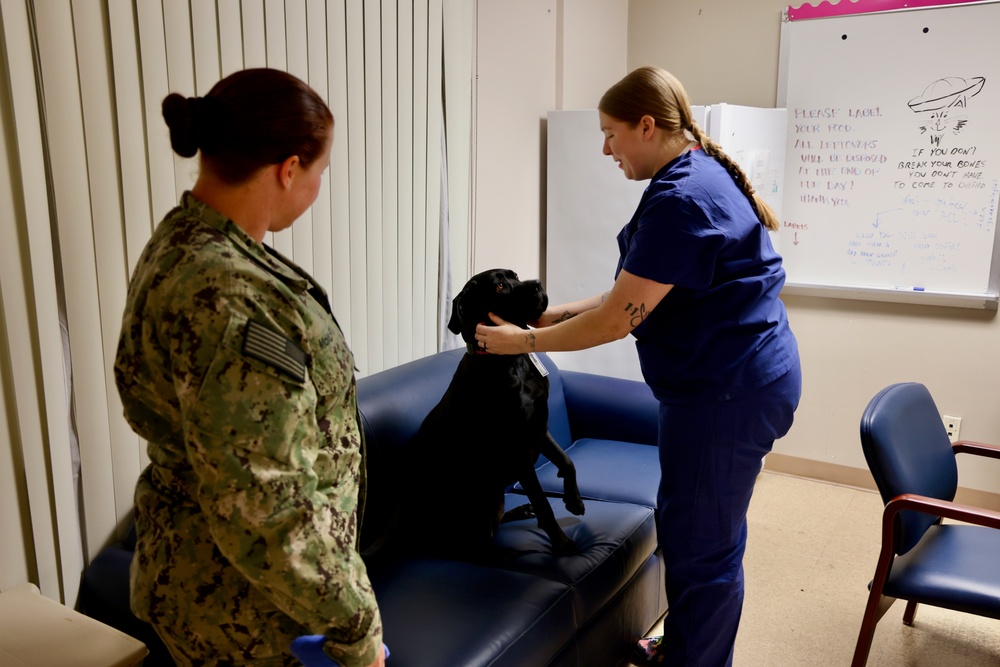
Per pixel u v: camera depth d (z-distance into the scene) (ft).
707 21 11.39
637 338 5.96
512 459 6.34
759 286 5.60
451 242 9.00
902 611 8.14
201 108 3.16
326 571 3.16
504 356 6.19
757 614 8.02
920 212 10.32
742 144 9.70
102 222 5.49
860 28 10.24
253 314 3.08
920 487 6.58
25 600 4.82
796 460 11.69
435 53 8.34
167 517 3.45
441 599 5.60
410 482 6.66
